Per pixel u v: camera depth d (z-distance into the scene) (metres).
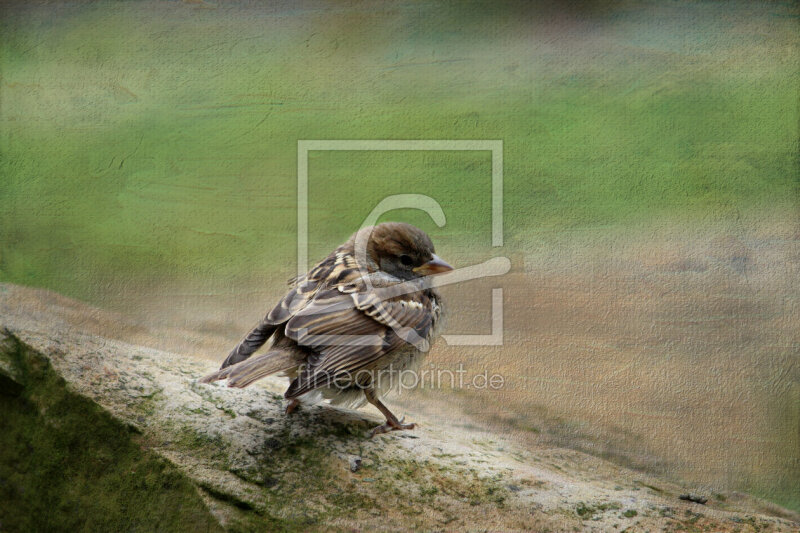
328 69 15.42
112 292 9.93
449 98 15.28
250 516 6.03
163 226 11.88
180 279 10.65
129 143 13.49
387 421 7.19
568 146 14.52
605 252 12.16
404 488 6.34
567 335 10.18
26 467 6.98
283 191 13.31
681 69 15.73
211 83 14.81
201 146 13.69
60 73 14.46
